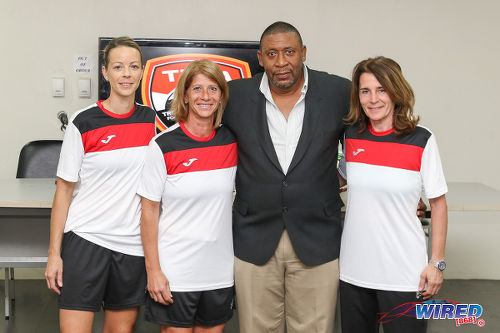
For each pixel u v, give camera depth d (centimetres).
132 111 225
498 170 412
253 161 224
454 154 410
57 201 223
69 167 219
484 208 279
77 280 221
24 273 405
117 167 220
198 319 227
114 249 222
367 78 205
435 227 209
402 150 205
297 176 222
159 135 216
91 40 389
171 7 390
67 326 223
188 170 214
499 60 402
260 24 395
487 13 398
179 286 217
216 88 211
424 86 404
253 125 225
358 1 395
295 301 235
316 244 227
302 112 226
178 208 216
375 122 210
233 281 231
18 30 385
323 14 396
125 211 222
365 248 210
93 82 392
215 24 393
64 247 224
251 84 232
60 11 385
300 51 221
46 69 389
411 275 207
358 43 399
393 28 398
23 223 288
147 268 219
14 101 390
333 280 229
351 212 214
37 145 352
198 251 216
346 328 221
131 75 219
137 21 390
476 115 407
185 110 215
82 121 218
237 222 232
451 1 397
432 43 400
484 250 416
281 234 227
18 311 346
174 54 379
